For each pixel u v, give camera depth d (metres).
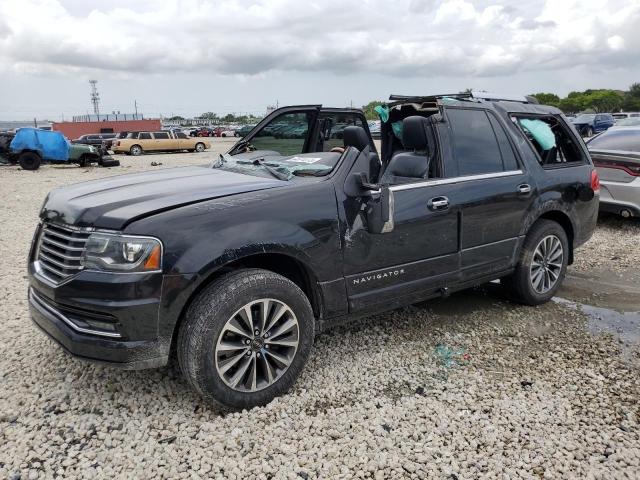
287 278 3.46
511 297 5.08
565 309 4.98
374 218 3.49
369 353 3.99
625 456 2.81
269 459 2.78
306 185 3.43
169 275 2.85
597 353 4.05
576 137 5.29
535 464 2.76
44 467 2.71
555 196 4.82
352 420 3.12
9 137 21.84
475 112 4.48
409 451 2.85
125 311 2.82
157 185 3.54
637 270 6.23
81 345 2.93
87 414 3.16
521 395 3.41
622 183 7.92
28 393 3.40
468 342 4.22
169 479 2.64
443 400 3.35
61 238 3.12
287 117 5.41
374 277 3.67
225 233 3.00
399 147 5.16
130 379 3.55
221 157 4.62
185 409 3.22
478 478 2.66
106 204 3.09
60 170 21.22
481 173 4.31
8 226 8.90
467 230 4.17
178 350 3.03
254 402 3.20
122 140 31.00
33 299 3.35
